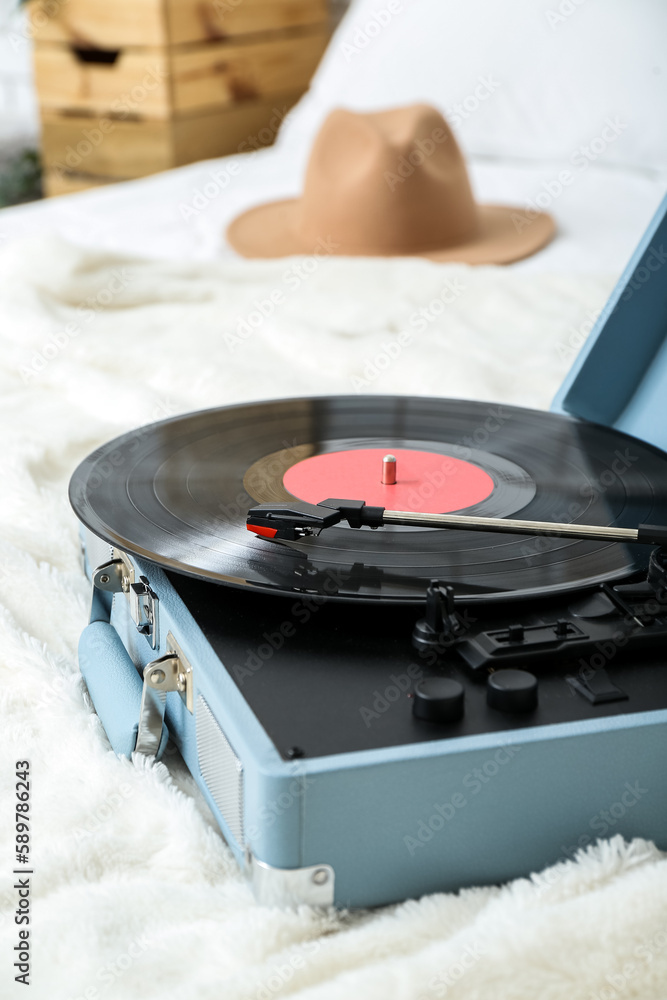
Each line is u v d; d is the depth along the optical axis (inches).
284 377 54.3
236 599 27.4
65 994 21.3
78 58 134.0
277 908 22.2
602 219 85.4
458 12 104.7
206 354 57.7
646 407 40.6
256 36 130.9
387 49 108.0
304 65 139.5
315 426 38.1
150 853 25.6
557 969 20.9
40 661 31.6
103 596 34.1
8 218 87.5
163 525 29.4
